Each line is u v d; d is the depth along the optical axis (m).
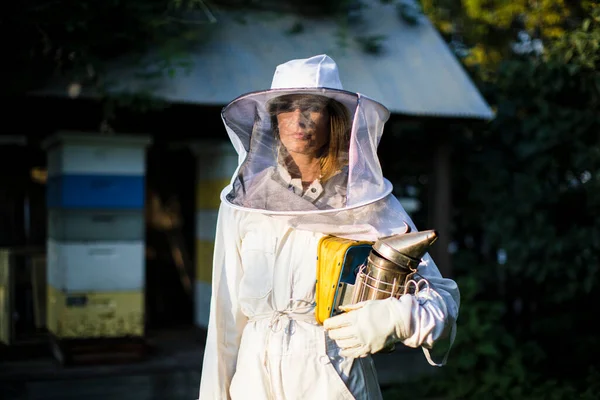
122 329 4.93
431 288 1.67
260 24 5.89
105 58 5.06
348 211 1.74
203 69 5.23
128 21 5.00
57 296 4.91
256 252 1.80
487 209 5.60
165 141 5.67
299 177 1.80
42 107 5.28
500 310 4.72
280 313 1.77
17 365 4.91
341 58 5.75
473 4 6.80
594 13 4.42
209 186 5.57
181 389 4.42
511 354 4.74
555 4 5.14
